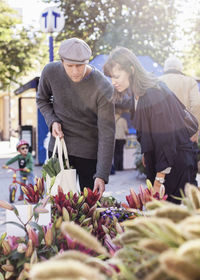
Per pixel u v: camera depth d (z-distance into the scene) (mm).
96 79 3043
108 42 13867
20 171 7066
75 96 3096
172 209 982
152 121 2557
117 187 8273
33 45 18234
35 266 758
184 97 4473
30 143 12844
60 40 14203
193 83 4496
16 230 1938
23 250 1681
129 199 2021
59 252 1593
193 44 16797
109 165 3055
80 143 3229
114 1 14000
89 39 13953
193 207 1094
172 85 4484
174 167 2631
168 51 15750
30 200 2316
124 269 958
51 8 8156
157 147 2564
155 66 9258
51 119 3225
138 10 14969
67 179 2809
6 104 30547
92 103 3078
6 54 18156
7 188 8352
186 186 1148
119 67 2564
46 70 3193
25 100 18125
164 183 2670
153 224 929
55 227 1759
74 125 3199
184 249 783
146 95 2576
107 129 3064
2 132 29953
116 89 2814
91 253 1532
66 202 2088
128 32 14414
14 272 1705
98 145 3115
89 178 3346
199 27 16203
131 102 2900
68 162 3014
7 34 17375
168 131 2533
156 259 906
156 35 15430
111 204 2713
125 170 11430
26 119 18219
